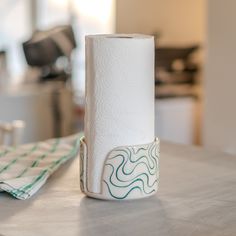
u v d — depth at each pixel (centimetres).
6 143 208
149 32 494
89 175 113
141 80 111
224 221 101
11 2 604
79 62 534
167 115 416
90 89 111
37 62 389
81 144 114
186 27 460
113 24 532
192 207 110
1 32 607
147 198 115
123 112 110
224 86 337
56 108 381
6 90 372
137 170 111
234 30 325
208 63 347
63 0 578
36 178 122
